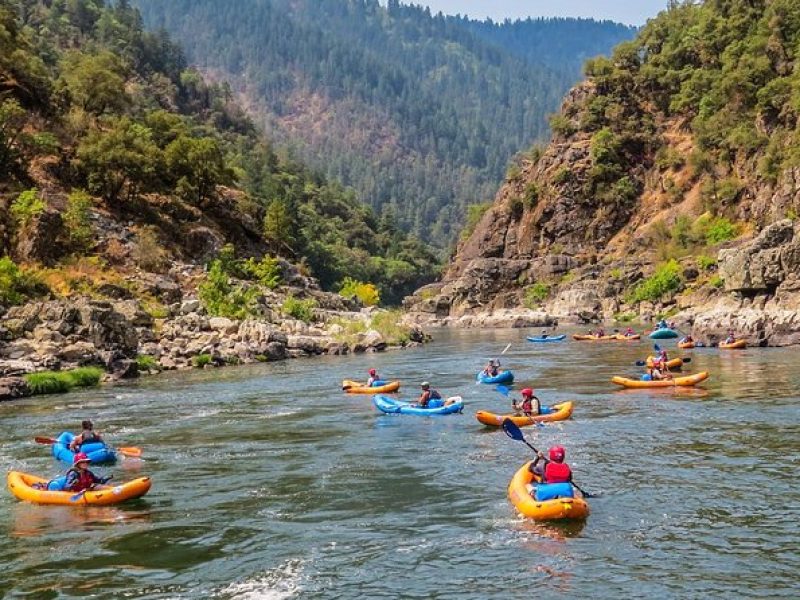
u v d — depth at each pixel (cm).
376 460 2372
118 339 5209
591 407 3231
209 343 5941
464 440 2625
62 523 1816
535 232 16000
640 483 2002
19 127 8462
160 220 9275
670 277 11569
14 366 4306
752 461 2191
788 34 14100
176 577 1482
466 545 1598
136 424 3103
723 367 4556
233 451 2562
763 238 8119
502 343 7775
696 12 17188
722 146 13925
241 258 9950
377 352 6744
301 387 4212
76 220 7731
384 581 1438
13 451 2634
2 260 5919
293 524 1773
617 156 15662
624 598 1336
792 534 1606
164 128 11288
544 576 1434
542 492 1773
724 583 1385
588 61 17300
